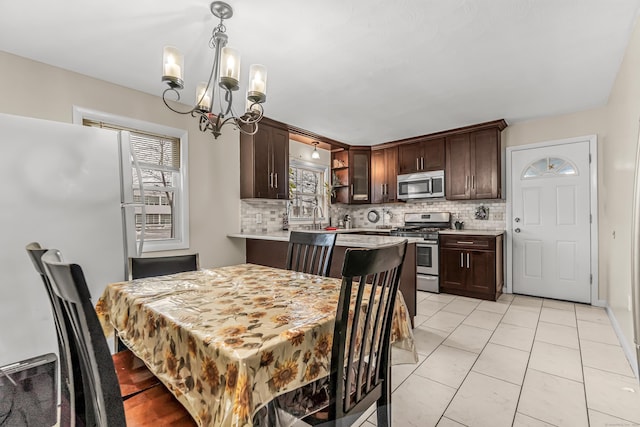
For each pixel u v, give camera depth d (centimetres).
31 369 164
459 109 330
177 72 150
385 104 313
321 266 188
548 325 277
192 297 128
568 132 348
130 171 204
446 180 416
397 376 193
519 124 381
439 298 365
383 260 99
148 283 154
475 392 176
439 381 188
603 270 328
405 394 175
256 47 207
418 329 269
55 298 86
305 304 118
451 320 291
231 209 362
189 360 90
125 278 197
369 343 121
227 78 152
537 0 163
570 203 349
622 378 188
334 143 467
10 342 158
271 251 353
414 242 279
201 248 331
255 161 355
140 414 97
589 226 337
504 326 276
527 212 377
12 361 158
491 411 159
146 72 245
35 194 166
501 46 206
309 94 286
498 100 304
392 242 261
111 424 65
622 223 239
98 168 188
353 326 97
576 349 228
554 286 359
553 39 198
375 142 481
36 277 165
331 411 95
